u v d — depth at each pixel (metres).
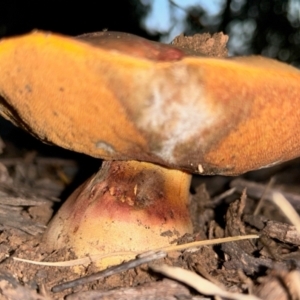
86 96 0.11
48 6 0.58
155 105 0.11
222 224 0.22
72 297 0.13
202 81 0.10
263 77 0.10
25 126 0.15
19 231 0.17
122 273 0.14
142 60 0.10
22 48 0.10
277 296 0.12
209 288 0.12
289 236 0.16
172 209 0.15
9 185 0.27
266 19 0.66
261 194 0.28
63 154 0.42
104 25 0.60
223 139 0.12
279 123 0.12
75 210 0.15
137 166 0.15
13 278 0.13
